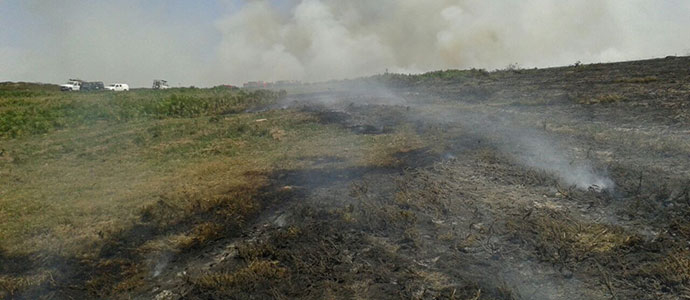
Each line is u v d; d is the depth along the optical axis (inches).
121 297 186.4
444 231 213.5
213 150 437.7
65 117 721.6
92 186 336.2
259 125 561.9
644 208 207.8
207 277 189.5
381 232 219.9
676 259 165.2
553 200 233.5
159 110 788.0
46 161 444.5
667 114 373.7
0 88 1660.9
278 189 293.3
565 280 166.4
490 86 728.3
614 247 181.2
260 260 204.7
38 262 216.5
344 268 191.6
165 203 275.4
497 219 218.4
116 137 551.8
